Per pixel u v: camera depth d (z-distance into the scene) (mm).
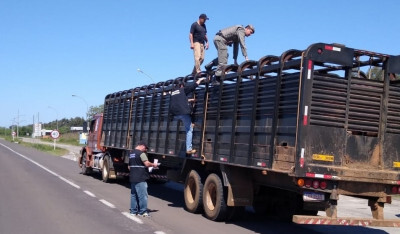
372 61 8438
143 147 10750
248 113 9164
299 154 7578
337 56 7801
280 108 8219
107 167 18125
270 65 8570
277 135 8227
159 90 13328
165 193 16047
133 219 10094
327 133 7797
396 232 10281
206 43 13656
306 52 7660
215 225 9953
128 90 16266
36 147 62719
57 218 9906
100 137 19844
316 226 10711
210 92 10781
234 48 12086
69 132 112562
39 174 20922
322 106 7766
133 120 15531
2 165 26234
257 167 8664
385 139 8297
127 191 15602
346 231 10266
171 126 12461
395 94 8430
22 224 9172
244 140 9219
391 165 8320
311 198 7855
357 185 8070
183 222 10094
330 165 7809
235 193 9828
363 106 8141
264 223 10617
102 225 9297
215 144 10297
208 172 11156
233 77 9773
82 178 19844
